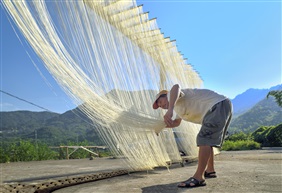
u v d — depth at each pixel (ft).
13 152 30.09
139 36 12.92
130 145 12.14
